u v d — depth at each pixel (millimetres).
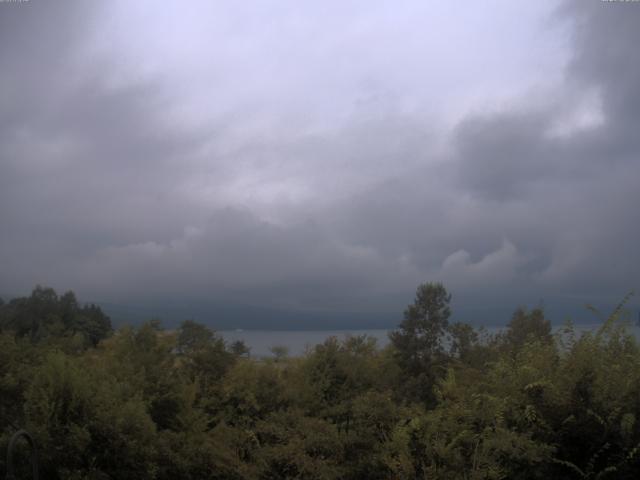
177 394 8508
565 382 6430
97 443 6645
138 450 6785
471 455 6688
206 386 9641
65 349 9266
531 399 6586
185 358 10102
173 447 7617
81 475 6352
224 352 10148
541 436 6402
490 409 6723
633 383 6145
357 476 7570
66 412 6668
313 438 7961
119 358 9172
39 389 6680
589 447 6293
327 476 7406
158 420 8320
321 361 10180
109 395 7031
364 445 7727
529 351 7305
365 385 10203
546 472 6188
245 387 9578
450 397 7855
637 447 5742
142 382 8344
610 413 6066
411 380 10508
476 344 11055
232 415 9266
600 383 6238
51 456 6246
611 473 6016
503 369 7074
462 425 6938
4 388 7164
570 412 6352
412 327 11359
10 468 5086
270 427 8438
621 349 6820
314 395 9703
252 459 8125
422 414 7527
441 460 6723
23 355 8016
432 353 11234
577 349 6699
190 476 7465
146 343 9633
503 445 6137
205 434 8266
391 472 7238
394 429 7414
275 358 10961
